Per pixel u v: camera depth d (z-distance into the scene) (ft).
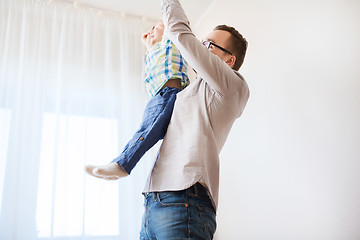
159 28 4.09
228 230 7.16
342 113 4.70
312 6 5.50
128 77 9.43
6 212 7.29
